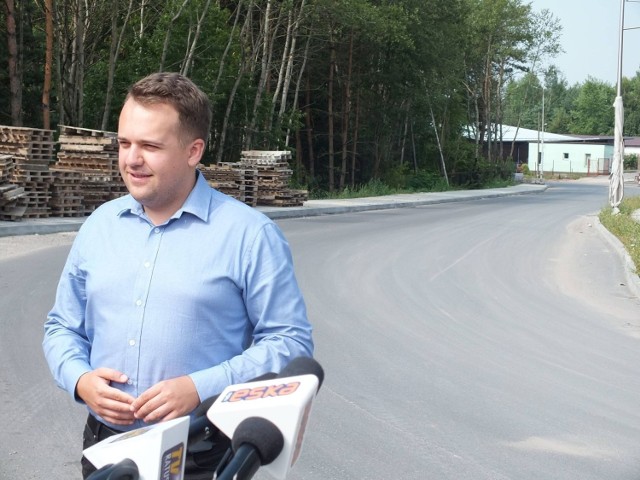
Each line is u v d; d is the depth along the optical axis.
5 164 18.38
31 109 31.89
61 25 32.78
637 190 64.00
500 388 7.58
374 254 17.34
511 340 9.72
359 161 53.88
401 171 54.53
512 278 14.91
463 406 6.96
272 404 1.54
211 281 2.47
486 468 5.59
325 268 14.95
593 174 108.44
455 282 14.12
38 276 12.12
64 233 17.66
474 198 48.62
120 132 2.42
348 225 24.61
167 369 2.46
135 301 2.48
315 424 6.31
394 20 44.00
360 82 50.16
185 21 34.59
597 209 38.25
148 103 2.38
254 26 43.59
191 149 2.44
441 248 19.14
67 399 6.57
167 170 2.41
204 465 2.27
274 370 2.40
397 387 7.46
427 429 6.32
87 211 20.61
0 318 9.28
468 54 68.44
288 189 30.03
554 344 9.60
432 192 53.81
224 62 37.06
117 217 2.57
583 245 21.05
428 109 55.84
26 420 6.05
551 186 76.69
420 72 50.62
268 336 2.50
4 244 15.38
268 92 42.28
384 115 52.66
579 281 14.83
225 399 1.61
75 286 2.64
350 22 41.53
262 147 40.84
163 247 2.50
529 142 111.06
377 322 10.40
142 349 2.47
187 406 2.29
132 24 37.66
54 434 5.80
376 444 5.94
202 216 2.50
